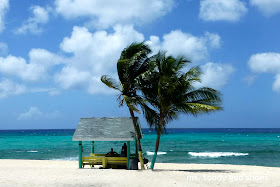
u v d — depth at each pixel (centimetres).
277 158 3431
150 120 1784
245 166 2328
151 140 7588
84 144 6228
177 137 9600
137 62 1780
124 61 1711
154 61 1722
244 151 4325
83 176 1516
